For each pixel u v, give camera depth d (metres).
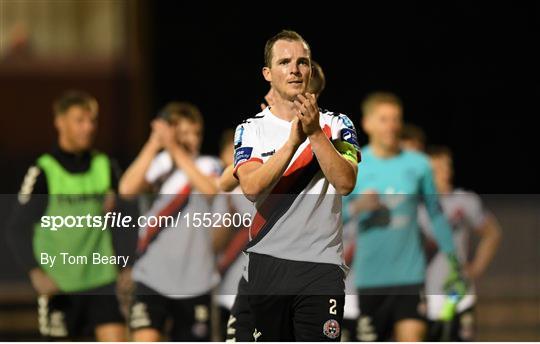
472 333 26.92
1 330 30.56
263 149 15.55
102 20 47.00
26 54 46.72
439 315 26.31
